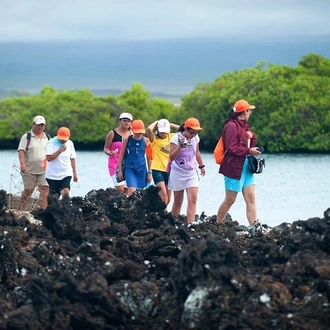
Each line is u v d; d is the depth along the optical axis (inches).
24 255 631.8
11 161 2549.2
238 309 533.3
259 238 741.9
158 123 948.0
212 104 3533.5
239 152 850.1
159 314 562.3
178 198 888.9
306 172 2231.8
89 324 553.3
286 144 3314.5
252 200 861.2
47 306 552.1
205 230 754.2
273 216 1294.3
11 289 604.7
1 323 542.9
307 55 3636.8
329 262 561.9
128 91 3880.4
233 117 862.5
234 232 771.4
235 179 853.8
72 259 597.0
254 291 537.3
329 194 1642.5
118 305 559.5
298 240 595.2
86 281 569.3
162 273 607.2
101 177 2020.2
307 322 530.9
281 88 3383.4
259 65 3639.3
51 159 986.1
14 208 931.3
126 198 801.6
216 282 541.3
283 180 1980.8
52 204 699.4
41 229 690.8
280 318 525.7
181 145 864.9
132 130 956.6
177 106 3892.7
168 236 663.1
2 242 618.8
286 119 3321.9
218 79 3690.9
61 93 3799.2
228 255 562.9
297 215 1302.9
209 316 533.3
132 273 597.0
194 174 880.3
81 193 1528.1
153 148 948.6
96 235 662.5
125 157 961.5
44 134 1015.0
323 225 613.3
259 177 2071.9
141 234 695.1
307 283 555.2
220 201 1477.6
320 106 3324.3
